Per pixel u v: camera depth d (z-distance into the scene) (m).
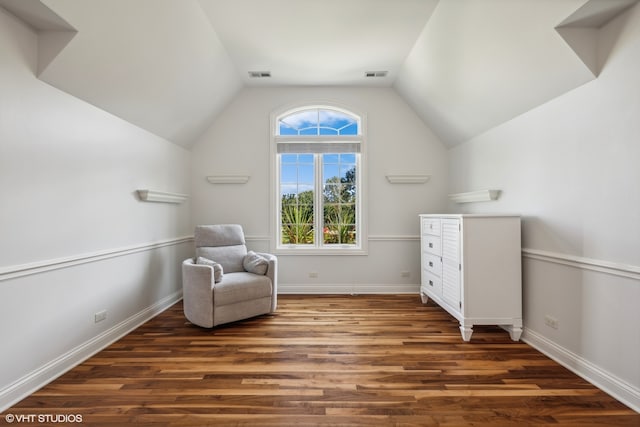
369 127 3.99
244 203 3.99
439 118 3.62
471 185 3.42
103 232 2.39
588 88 1.92
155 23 2.22
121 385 1.86
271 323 2.92
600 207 1.84
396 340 2.53
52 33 1.81
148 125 2.97
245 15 2.58
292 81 3.83
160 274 3.27
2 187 1.62
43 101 1.87
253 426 1.52
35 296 1.81
